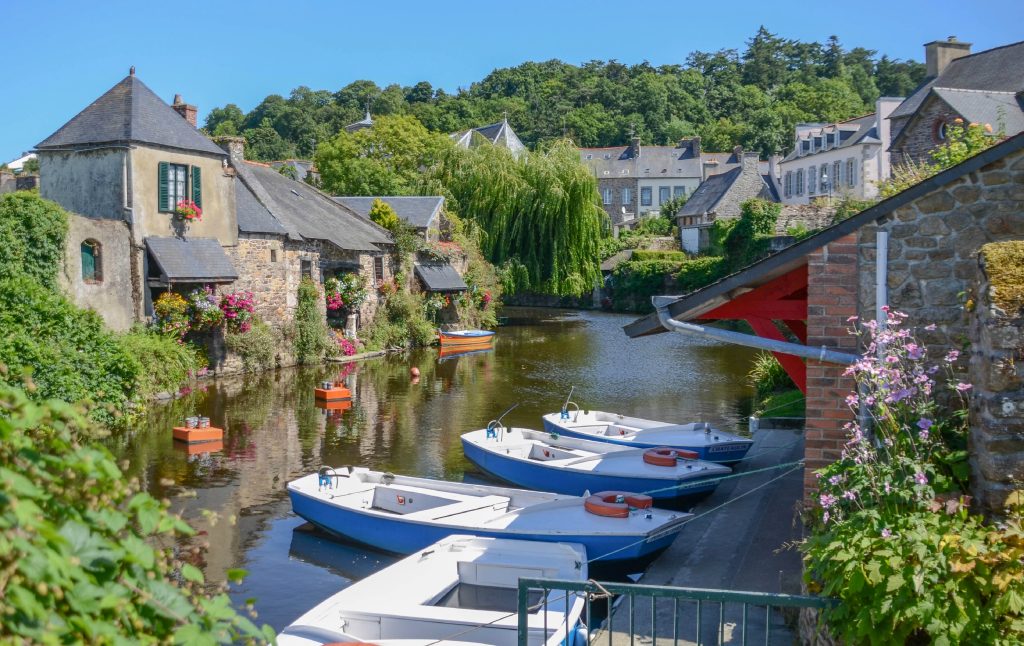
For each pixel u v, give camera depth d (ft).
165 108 76.69
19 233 59.06
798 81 371.97
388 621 23.07
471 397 69.87
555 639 21.42
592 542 29.50
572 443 46.60
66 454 8.57
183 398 66.90
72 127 73.36
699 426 48.49
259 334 80.94
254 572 32.76
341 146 160.25
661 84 342.44
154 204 72.79
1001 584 13.88
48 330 52.34
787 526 32.32
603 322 138.00
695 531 33.04
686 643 21.56
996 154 20.62
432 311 111.14
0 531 6.93
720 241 156.04
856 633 14.51
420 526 32.78
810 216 137.18
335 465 48.08
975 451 16.93
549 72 398.42
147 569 8.52
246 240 81.97
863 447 18.01
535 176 133.49
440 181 135.44
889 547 14.88
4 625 6.87
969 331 18.69
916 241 21.47
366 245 99.71
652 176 235.81
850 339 22.24
